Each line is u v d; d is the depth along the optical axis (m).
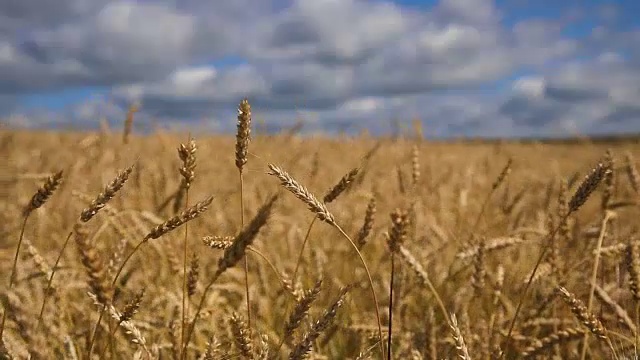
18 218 1.96
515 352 1.20
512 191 2.64
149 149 3.18
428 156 4.09
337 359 1.30
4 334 1.01
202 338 1.18
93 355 1.09
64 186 2.08
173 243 1.56
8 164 3.00
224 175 2.86
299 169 2.65
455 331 0.86
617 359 0.95
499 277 1.31
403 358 1.16
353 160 3.54
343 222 1.94
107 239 1.63
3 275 1.41
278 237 1.96
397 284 1.36
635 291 1.07
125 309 0.90
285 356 1.11
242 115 0.96
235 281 1.59
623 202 1.40
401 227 0.90
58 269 1.32
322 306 1.44
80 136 3.58
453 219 2.12
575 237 1.57
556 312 1.35
